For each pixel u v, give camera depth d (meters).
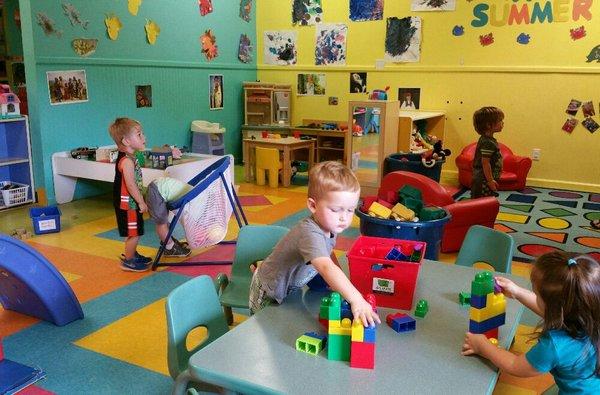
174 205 3.11
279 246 1.52
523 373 1.18
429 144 5.70
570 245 3.71
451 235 3.53
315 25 6.49
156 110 5.52
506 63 5.65
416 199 3.08
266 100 6.59
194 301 1.55
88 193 4.98
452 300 1.54
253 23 6.78
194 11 5.82
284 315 1.42
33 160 4.63
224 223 3.33
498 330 1.37
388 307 1.50
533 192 5.41
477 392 1.08
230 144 6.71
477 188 3.68
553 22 5.36
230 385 1.13
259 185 5.55
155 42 5.39
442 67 5.92
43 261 2.41
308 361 1.19
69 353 2.25
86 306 2.71
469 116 5.92
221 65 6.32
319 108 6.69
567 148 5.55
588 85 5.34
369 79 6.32
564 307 1.18
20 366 2.10
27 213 4.41
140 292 2.88
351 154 5.11
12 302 2.61
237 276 2.24
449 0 5.75
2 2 5.51
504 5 5.53
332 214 1.40
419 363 1.19
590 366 1.20
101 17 4.79
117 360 2.20
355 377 1.13
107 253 3.49
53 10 4.39
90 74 4.77
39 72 4.38
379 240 1.75
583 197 5.18
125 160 3.08
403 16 6.00
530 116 5.65
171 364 1.47
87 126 4.83
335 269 1.34
